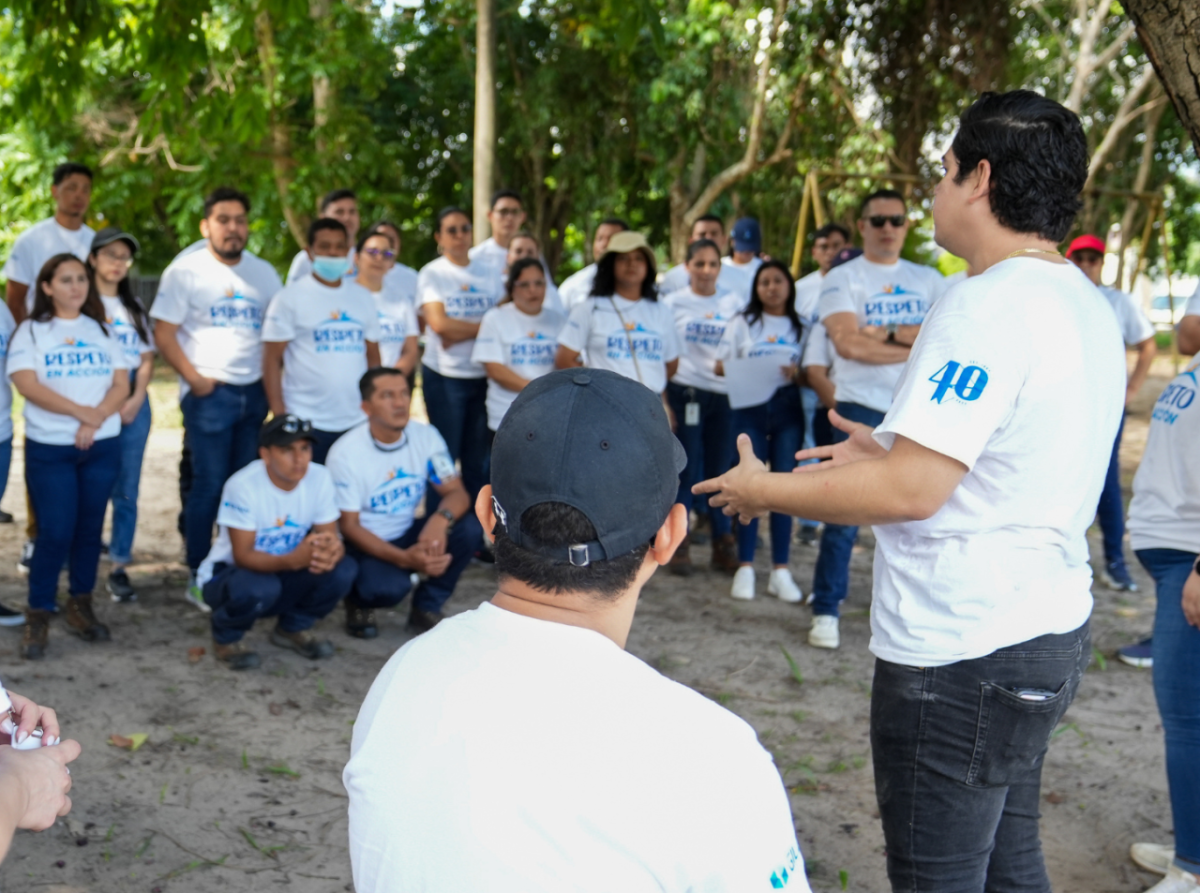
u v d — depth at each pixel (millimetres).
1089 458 1880
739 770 1076
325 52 12359
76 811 3273
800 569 6480
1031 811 2205
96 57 11906
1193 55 2664
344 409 5453
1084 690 4602
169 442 10195
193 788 3467
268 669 4527
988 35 11023
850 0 11422
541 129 17000
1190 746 2766
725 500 2057
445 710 1105
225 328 5230
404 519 4969
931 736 1939
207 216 5242
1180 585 2820
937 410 1764
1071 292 1874
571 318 5746
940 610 1905
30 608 4480
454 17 16750
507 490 1167
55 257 4457
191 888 2916
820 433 6254
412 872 1060
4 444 4617
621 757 1057
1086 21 14383
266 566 4430
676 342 5977
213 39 10875
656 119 14695
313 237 5391
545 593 1166
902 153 11891
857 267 5156
